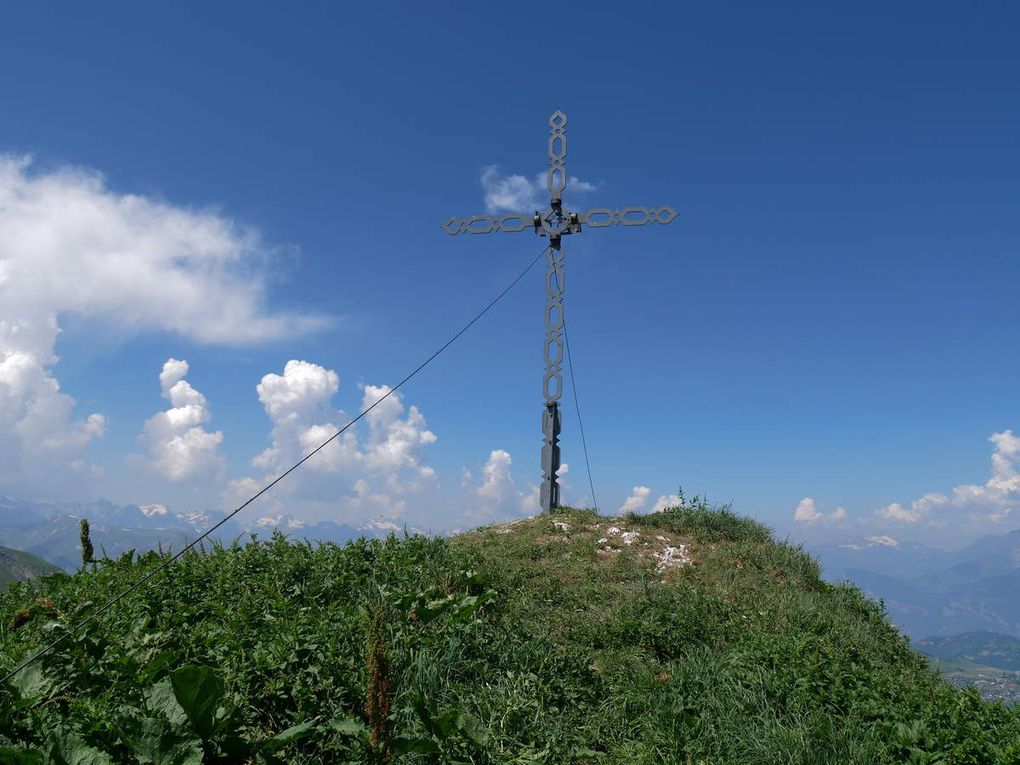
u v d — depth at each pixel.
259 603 6.91
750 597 10.01
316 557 8.80
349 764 4.32
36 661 4.68
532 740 5.31
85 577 8.14
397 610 6.97
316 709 4.86
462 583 8.75
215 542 9.10
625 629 8.09
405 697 5.42
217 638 5.57
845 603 10.77
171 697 4.25
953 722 5.81
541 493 14.80
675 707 6.14
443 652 6.34
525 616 8.55
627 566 11.08
